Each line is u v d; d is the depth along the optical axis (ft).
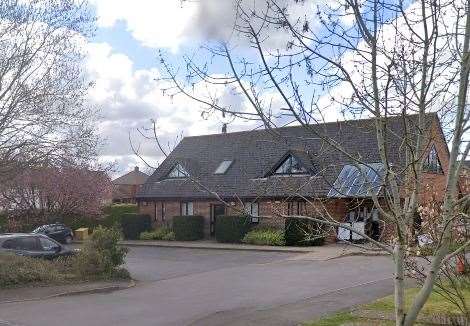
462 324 26.84
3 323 33.94
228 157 112.57
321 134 14.97
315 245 86.43
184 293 46.09
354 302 37.35
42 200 118.32
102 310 38.22
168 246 96.12
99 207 122.72
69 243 111.14
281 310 35.45
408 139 13.85
